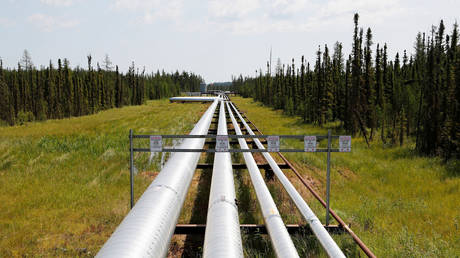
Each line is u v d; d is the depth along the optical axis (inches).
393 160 565.0
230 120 1050.1
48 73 2466.8
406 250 205.5
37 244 212.1
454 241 235.9
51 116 1966.0
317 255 181.3
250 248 195.2
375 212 299.4
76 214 265.3
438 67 697.6
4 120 1877.5
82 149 531.2
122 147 544.7
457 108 595.8
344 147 214.7
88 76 2770.7
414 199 347.3
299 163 480.1
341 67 1480.1
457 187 387.9
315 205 294.2
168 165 271.7
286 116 1460.4
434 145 597.6
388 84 1208.8
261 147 446.0
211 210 202.1
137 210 171.0
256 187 270.8
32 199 299.0
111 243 135.5
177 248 204.1
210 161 445.4
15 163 447.2
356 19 857.5
